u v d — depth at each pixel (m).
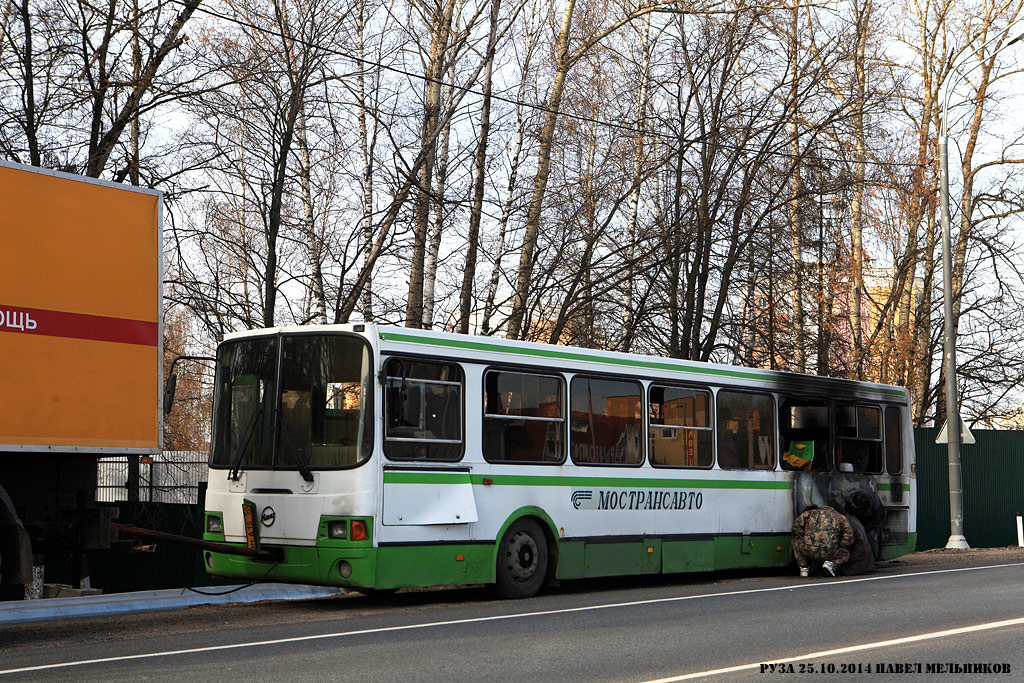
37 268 10.20
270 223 22.70
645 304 25.67
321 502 12.55
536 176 23.81
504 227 23.36
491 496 13.68
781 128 26.52
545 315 24.72
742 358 27.11
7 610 12.19
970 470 30.19
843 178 26.94
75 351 10.42
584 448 14.89
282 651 9.40
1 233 9.96
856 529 17.67
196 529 20.62
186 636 10.53
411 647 9.55
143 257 11.09
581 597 14.11
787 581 16.70
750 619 11.41
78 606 12.77
